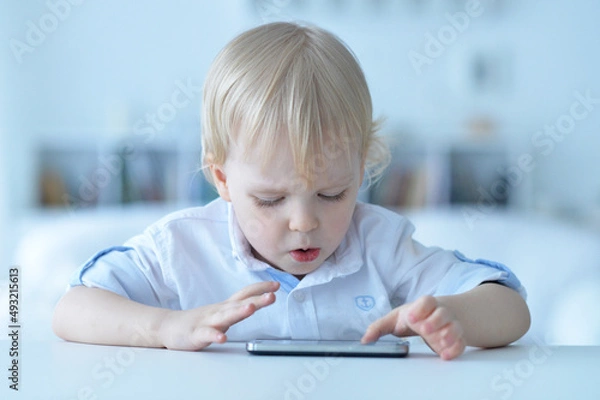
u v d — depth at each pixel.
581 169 3.92
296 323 0.99
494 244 2.78
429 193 3.76
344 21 3.89
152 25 3.95
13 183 3.85
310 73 0.90
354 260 1.00
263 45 0.93
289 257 0.91
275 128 0.86
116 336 0.80
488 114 3.93
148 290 0.99
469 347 0.79
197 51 3.96
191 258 1.02
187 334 0.74
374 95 3.89
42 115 3.95
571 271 2.42
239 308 0.74
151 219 3.02
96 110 3.97
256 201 0.88
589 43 3.93
